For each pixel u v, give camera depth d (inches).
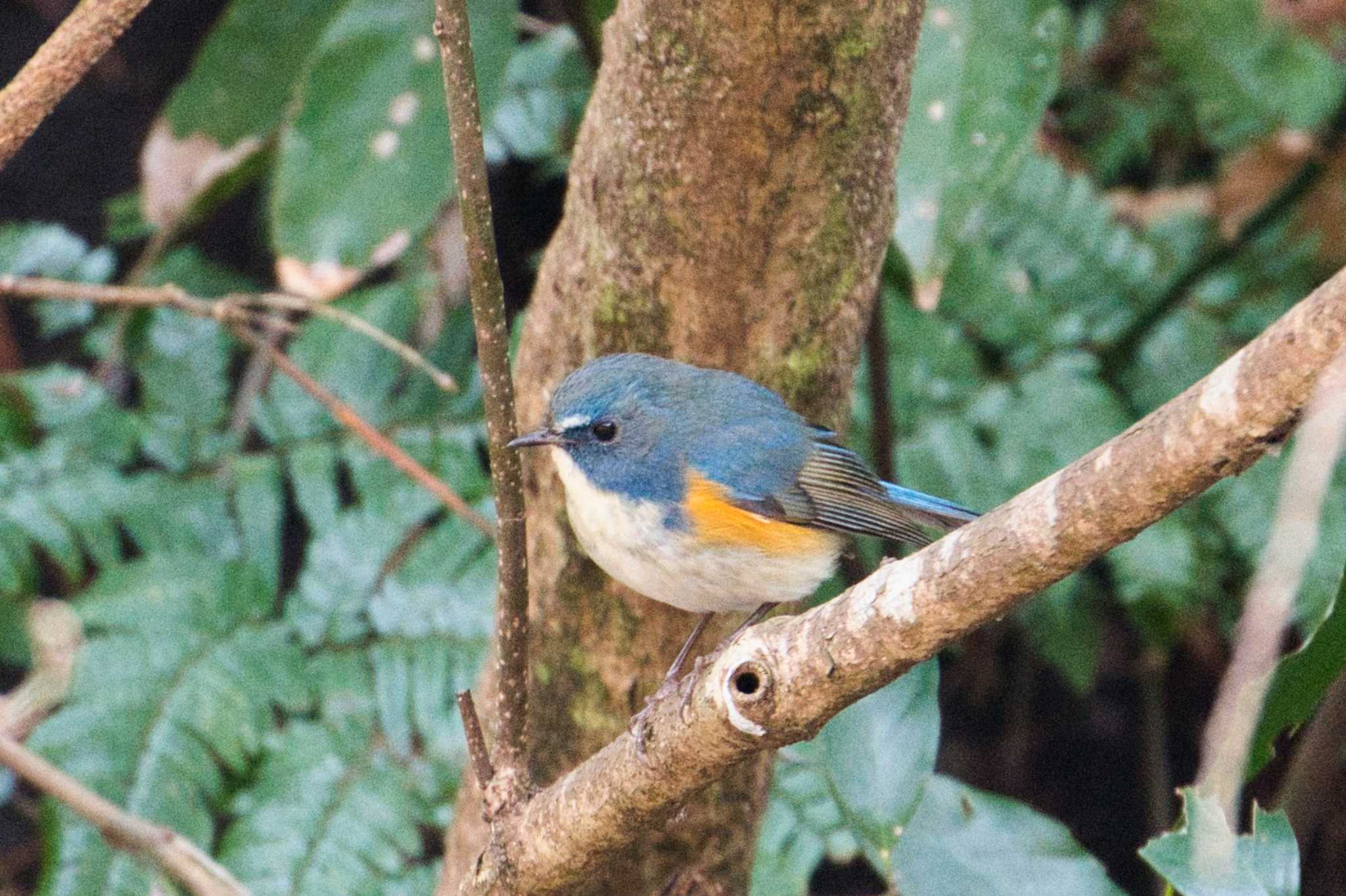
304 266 338.6
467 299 432.5
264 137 394.6
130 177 499.2
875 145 223.5
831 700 184.2
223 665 366.3
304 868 341.4
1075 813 500.4
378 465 406.0
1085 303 435.8
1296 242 429.4
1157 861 195.5
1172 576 387.5
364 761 359.3
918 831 256.1
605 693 259.4
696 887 262.4
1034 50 291.9
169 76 498.6
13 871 433.1
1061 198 437.1
